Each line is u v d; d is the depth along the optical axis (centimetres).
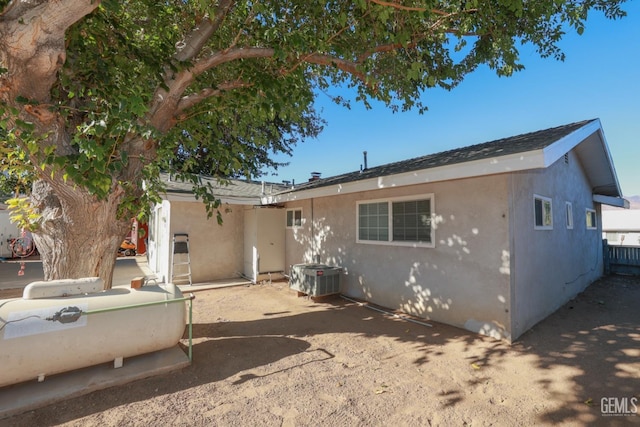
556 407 281
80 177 266
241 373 351
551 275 585
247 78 443
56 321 293
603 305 632
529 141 489
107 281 392
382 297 635
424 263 554
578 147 737
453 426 256
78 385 303
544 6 429
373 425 258
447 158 555
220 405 287
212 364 373
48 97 301
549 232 588
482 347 420
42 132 297
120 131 274
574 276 717
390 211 620
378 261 645
